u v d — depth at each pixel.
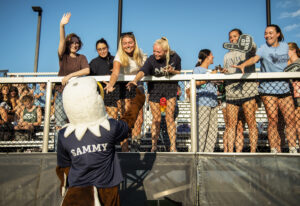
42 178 2.89
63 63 3.46
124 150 3.16
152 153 2.94
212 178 2.79
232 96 3.28
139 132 3.22
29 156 2.94
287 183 2.71
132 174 2.90
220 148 4.65
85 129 1.67
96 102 1.70
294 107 3.16
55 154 2.95
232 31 3.71
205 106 3.39
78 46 3.54
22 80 3.19
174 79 3.10
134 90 3.18
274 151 3.08
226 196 2.74
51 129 4.34
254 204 2.70
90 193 1.56
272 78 3.01
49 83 3.17
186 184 2.81
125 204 2.84
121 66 3.24
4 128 3.57
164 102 3.18
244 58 3.50
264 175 2.75
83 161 1.64
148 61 3.13
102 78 3.17
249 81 3.18
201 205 2.74
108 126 1.70
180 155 2.89
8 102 3.71
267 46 3.52
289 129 3.12
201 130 3.35
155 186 2.85
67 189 1.69
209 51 3.90
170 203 2.79
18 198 2.84
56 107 3.21
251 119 3.19
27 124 3.73
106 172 1.68
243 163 2.79
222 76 3.06
